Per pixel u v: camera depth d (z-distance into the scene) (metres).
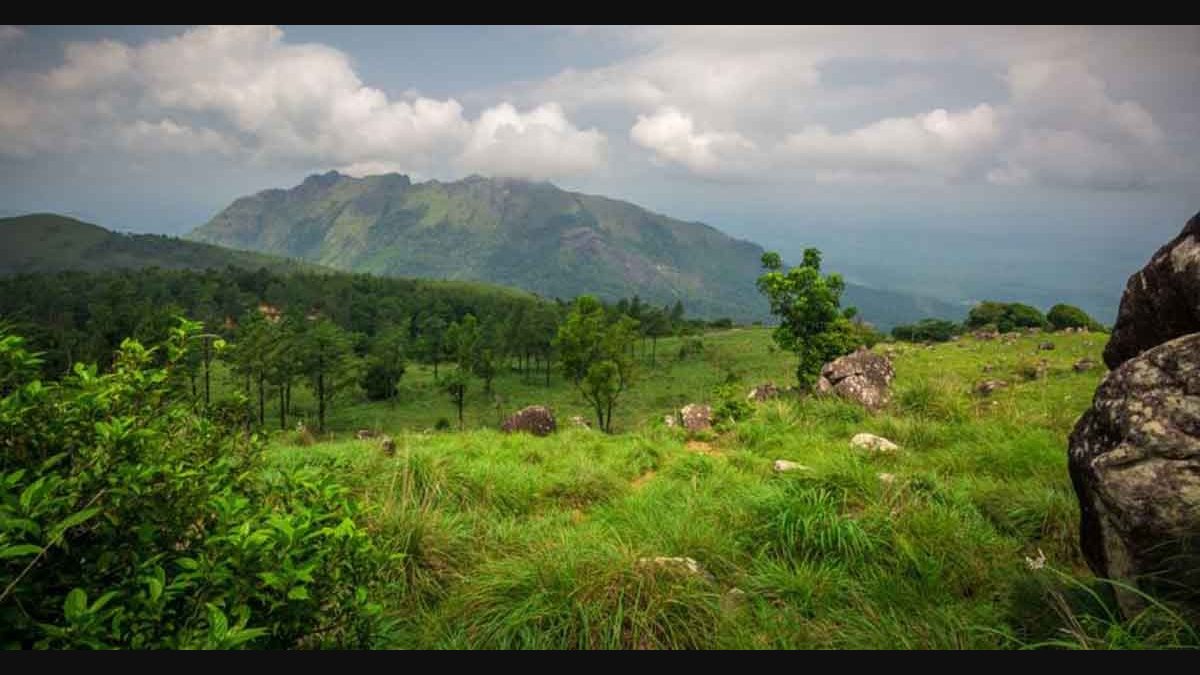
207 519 3.03
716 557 5.53
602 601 4.50
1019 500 6.22
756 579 5.07
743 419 13.31
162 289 162.12
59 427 2.70
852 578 5.07
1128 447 3.62
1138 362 3.93
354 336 117.56
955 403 12.06
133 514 2.62
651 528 6.22
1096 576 4.39
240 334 75.12
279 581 2.57
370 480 7.62
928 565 5.02
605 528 6.64
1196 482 3.38
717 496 7.66
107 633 2.41
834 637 4.20
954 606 4.48
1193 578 3.41
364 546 3.02
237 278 197.25
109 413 2.86
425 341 115.31
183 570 2.83
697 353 126.50
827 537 5.64
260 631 2.46
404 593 5.10
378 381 95.19
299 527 2.76
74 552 2.61
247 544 2.58
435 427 78.31
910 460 8.60
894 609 4.51
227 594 2.58
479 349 104.12
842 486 6.98
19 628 2.34
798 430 11.61
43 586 2.49
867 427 11.10
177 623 2.63
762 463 9.36
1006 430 9.73
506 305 190.75
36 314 125.06
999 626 4.08
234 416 3.65
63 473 2.68
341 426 80.69
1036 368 26.05
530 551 5.74
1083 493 4.16
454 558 5.73
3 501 2.33
